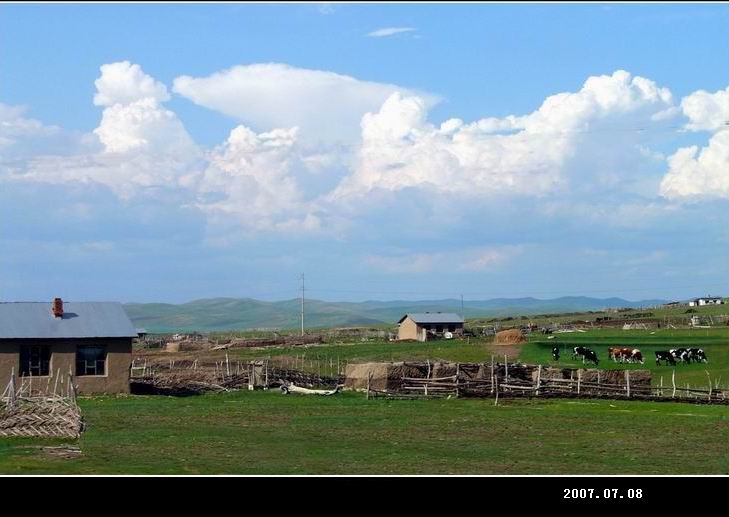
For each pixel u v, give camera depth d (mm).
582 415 55219
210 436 44344
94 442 41969
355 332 194875
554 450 41125
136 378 75688
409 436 45156
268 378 75562
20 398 45625
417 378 69312
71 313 68062
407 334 153875
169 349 136625
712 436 46406
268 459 37250
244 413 54875
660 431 48219
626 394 66375
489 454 39594
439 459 37781
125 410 56188
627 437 45844
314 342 143375
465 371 71125
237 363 93000
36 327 65625
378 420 51750
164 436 44219
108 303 70188
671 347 105438
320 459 37406
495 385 65438
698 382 82375
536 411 57156
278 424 49531
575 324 155375
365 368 71625
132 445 41062
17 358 64375
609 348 99812
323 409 57438
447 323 152875
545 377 71812
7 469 33875
